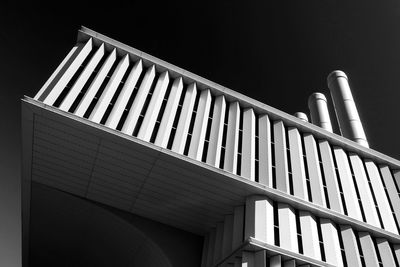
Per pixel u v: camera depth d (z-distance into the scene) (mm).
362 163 26188
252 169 19812
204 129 20453
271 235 16844
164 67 22547
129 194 18609
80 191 19000
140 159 16953
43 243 25484
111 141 16359
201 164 17156
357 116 33688
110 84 19281
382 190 24797
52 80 17703
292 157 22516
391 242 21672
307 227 18578
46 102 16469
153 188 18172
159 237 19219
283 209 18531
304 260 16547
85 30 21266
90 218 20625
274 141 22938
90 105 18297
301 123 24812
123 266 24172
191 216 19359
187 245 19531
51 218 21969
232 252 16406
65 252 25875
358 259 18797
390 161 27188
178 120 20297
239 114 22891
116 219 19484
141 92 20031
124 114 18984
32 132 16391
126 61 21500
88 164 17453
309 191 21500
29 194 19859
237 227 17750
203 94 22828
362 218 22156
